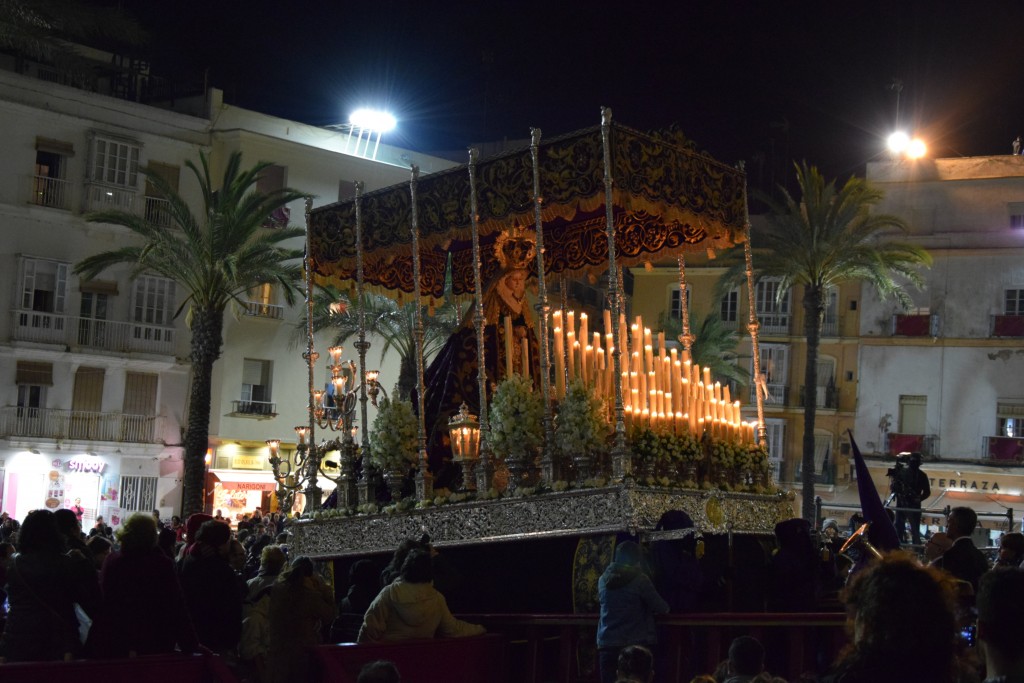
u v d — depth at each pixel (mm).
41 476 44969
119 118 46844
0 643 9555
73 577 9391
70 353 45250
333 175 51094
